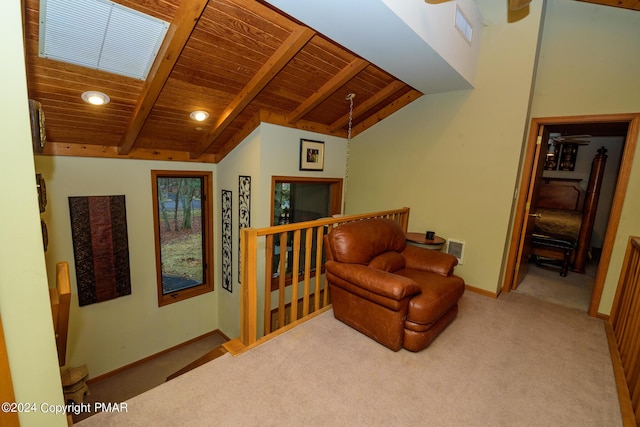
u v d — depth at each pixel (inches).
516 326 104.9
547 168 213.2
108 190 131.3
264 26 87.5
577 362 84.8
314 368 76.6
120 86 95.2
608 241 110.3
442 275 104.0
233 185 156.5
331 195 184.1
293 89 123.9
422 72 111.8
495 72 123.2
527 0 69.4
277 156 144.0
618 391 73.4
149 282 148.7
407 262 112.9
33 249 36.7
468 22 113.4
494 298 129.6
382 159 165.3
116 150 131.6
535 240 174.4
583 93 113.5
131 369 145.5
